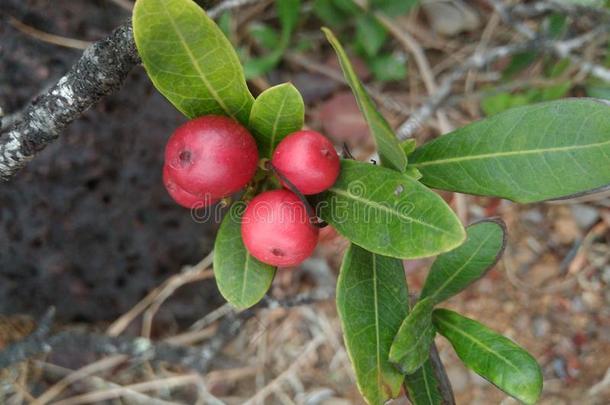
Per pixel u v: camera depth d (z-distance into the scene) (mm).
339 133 270
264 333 244
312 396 232
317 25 282
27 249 207
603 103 118
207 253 230
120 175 204
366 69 276
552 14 243
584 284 245
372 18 261
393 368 122
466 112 273
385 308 124
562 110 121
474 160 126
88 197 203
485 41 275
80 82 122
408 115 274
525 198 123
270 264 116
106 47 119
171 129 204
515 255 250
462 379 230
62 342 216
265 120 115
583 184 120
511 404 224
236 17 271
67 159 196
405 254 110
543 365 233
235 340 244
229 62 110
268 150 119
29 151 132
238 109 116
